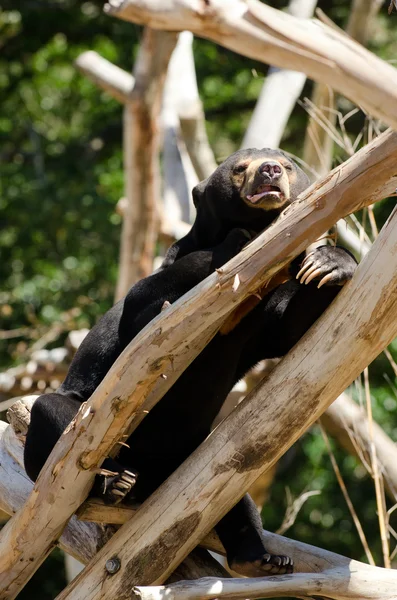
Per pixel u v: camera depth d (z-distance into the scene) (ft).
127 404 21.33
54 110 99.04
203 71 90.79
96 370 26.73
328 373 21.72
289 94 51.85
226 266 20.11
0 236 84.43
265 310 24.99
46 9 94.79
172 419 25.58
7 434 28.99
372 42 82.07
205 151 54.90
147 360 20.80
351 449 41.39
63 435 22.39
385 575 22.89
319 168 46.37
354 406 40.32
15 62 98.78
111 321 27.12
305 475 77.87
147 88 46.98
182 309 20.40
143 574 22.82
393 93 13.38
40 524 23.67
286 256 19.89
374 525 76.02
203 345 21.84
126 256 51.34
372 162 19.20
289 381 22.00
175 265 24.43
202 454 22.70
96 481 23.40
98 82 49.39
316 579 22.77
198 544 24.21
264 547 24.82
